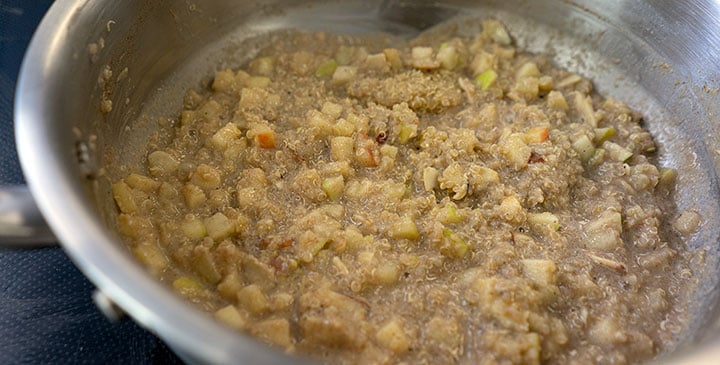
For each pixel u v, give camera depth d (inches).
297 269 10.4
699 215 12.1
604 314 10.3
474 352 9.7
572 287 10.5
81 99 10.4
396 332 9.5
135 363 10.8
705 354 7.9
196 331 7.7
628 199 12.1
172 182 11.7
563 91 13.9
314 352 9.6
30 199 9.0
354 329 9.6
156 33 12.5
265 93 13.0
